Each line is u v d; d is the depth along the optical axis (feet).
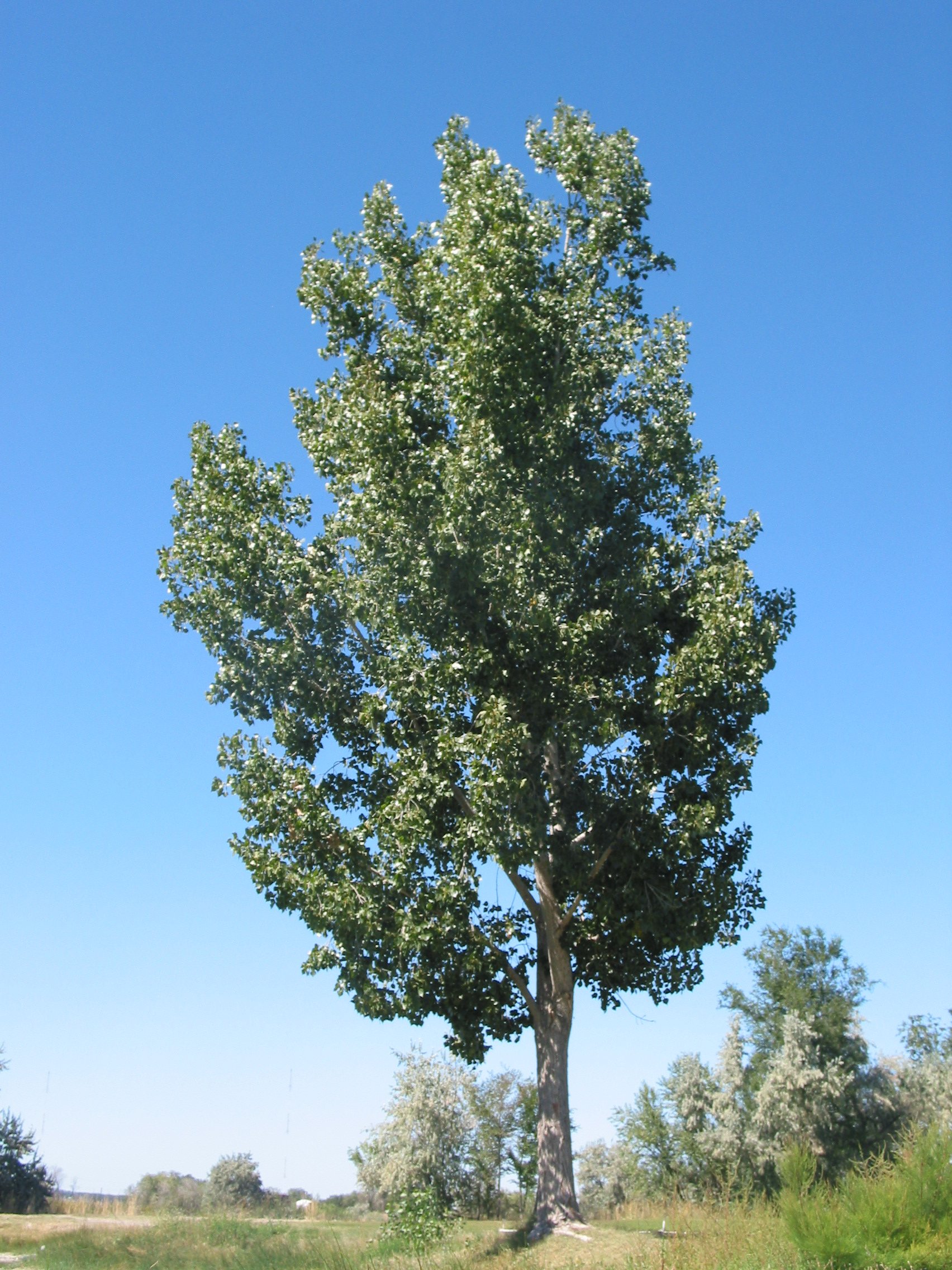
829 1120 141.18
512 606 65.51
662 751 68.03
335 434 71.36
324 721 73.15
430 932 62.69
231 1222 84.84
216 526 71.51
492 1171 133.90
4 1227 99.45
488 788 61.16
